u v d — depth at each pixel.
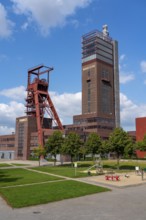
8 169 59.81
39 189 27.34
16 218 16.69
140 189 29.31
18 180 36.41
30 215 17.45
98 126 140.12
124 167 60.78
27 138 128.00
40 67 140.12
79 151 67.06
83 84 175.25
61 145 71.56
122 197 24.12
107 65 178.50
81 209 19.19
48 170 54.72
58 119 132.62
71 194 24.70
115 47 187.75
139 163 69.38
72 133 69.75
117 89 182.88
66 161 106.69
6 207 19.92
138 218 16.64
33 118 132.12
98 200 22.62
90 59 175.12
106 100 171.62
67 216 17.19
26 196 23.31
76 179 37.72
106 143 64.88
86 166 67.25
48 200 21.88
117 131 60.94
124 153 59.66
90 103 168.75
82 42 183.00
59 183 32.28
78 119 149.62
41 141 120.56
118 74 186.75
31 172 50.81
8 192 25.55
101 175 42.94
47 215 17.45
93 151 66.25
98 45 175.88
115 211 18.56
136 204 20.97
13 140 142.00
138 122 115.44
